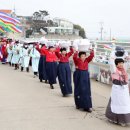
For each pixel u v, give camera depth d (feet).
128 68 38.11
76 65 31.01
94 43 55.21
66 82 37.50
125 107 25.46
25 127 24.47
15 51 69.82
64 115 28.58
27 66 64.34
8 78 52.34
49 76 43.16
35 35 178.50
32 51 56.85
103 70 47.85
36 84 46.88
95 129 24.48
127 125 25.88
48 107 31.50
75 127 24.89
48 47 43.93
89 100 30.32
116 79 25.68
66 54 37.93
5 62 81.71
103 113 29.78
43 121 26.30
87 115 28.86
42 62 48.93
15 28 93.97
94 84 46.78
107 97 37.37
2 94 37.65
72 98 36.68
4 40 87.51
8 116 27.61
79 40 31.53
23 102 33.47
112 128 24.90
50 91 41.06
